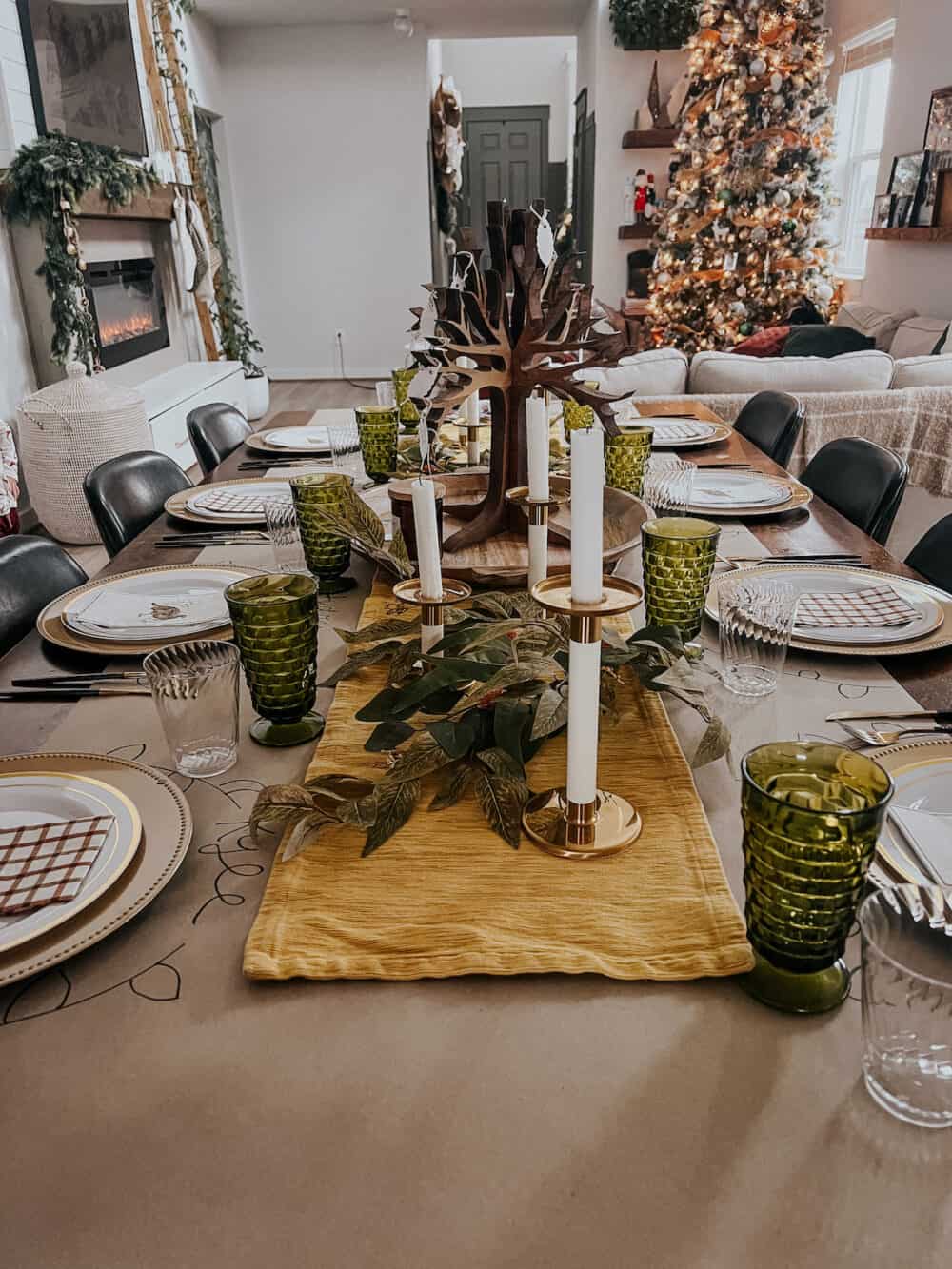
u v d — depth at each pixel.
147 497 2.03
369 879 0.75
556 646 0.94
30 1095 0.58
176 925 0.71
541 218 1.18
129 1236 0.49
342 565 1.42
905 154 5.96
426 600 0.94
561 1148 0.54
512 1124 0.55
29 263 4.40
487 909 0.71
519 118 10.62
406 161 8.02
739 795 0.87
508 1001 0.64
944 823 0.76
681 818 0.82
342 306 8.45
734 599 1.03
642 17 6.79
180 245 6.76
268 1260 0.48
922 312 5.81
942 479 3.74
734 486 1.83
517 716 0.85
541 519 1.04
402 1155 0.53
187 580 1.38
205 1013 0.63
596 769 0.84
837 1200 0.50
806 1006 0.62
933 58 5.57
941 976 0.58
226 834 0.82
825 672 1.09
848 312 6.09
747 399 3.61
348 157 8.02
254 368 7.29
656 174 7.38
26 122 4.41
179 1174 0.53
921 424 3.69
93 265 5.20
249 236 8.24
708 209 6.36
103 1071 0.59
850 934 0.70
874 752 0.87
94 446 4.04
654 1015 0.63
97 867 0.73
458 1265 0.48
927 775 0.82
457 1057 0.60
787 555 1.47
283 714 0.96
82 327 4.44
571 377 1.25
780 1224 0.49
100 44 5.19
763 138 6.28
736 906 0.71
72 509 4.10
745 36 6.11
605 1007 0.63
